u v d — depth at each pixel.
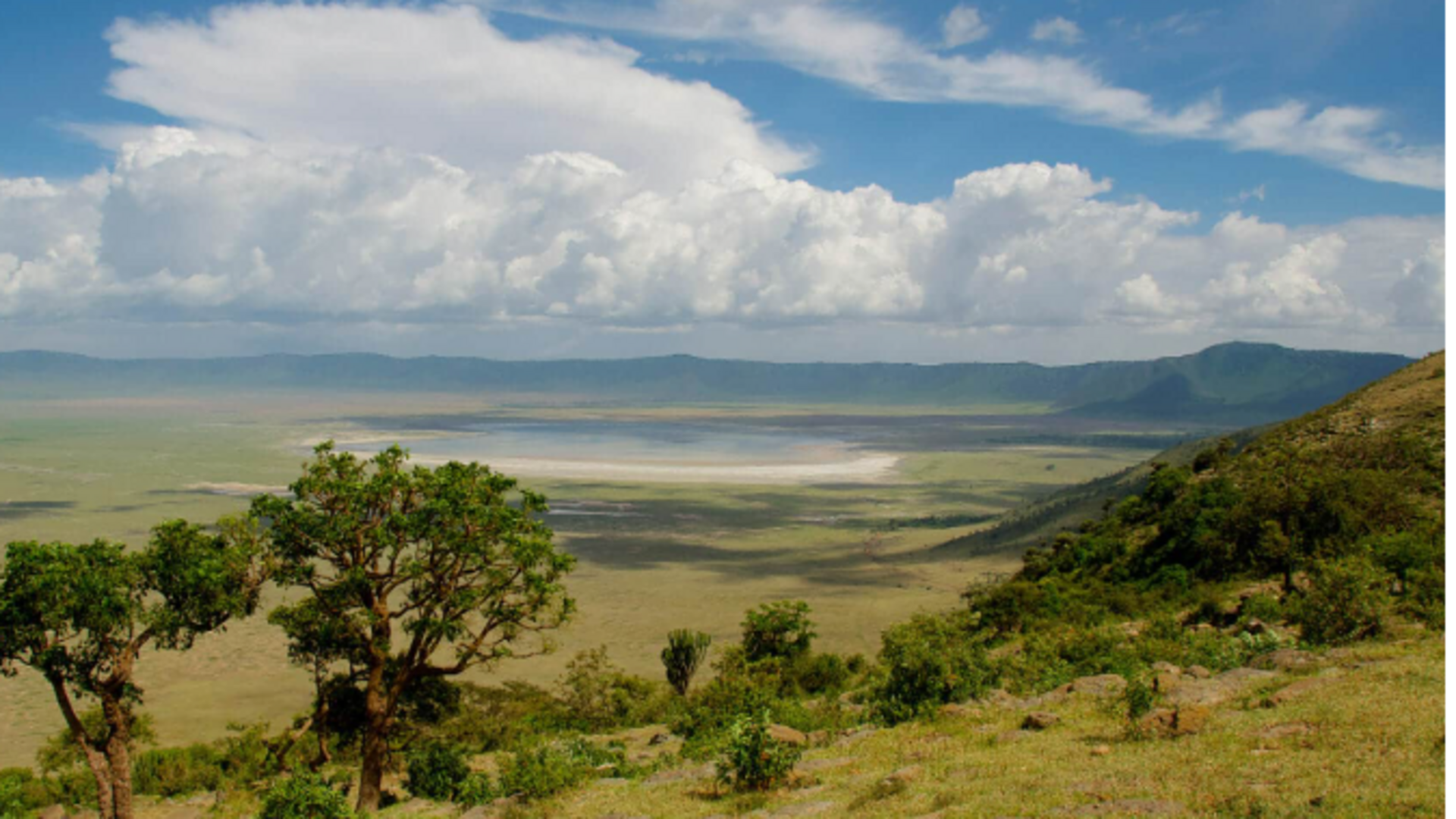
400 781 33.78
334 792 21.83
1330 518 42.69
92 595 25.73
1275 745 16.09
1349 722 16.55
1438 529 39.41
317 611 30.45
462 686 54.34
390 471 30.25
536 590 31.12
